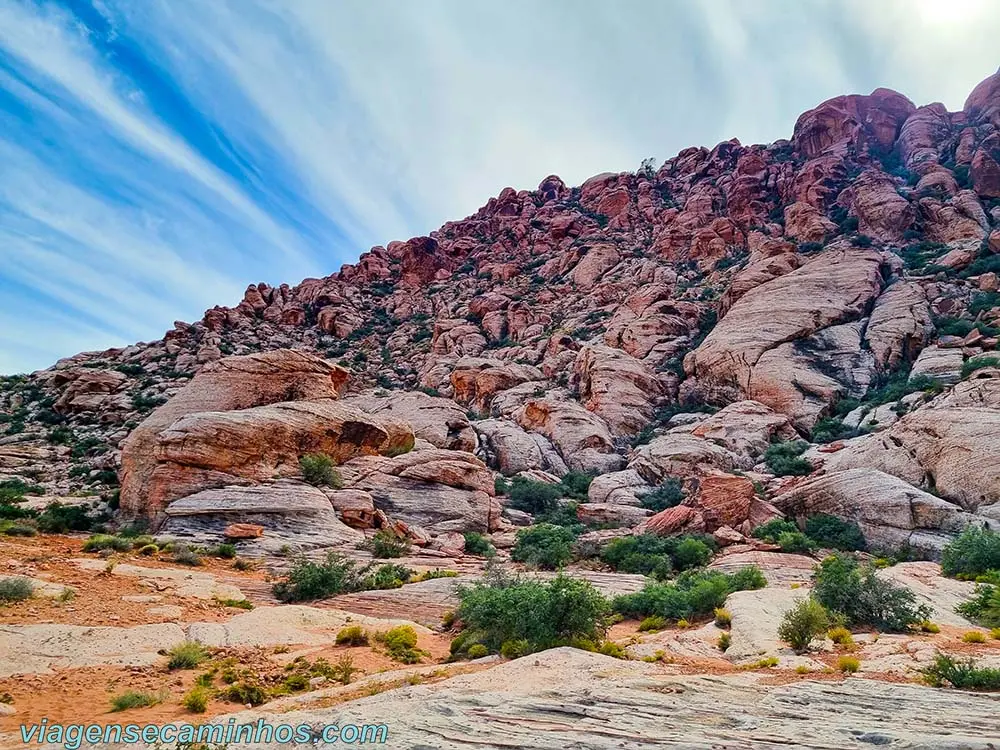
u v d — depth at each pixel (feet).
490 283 364.17
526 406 208.95
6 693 37.37
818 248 254.88
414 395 205.05
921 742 22.36
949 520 104.88
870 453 130.93
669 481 156.15
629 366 218.79
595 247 342.64
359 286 393.29
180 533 104.78
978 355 160.35
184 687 41.01
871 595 58.39
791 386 180.86
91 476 172.45
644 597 76.95
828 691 31.94
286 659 49.96
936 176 271.69
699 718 27.58
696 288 274.36
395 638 58.03
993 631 52.90
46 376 275.80
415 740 25.22
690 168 405.80
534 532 124.36
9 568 69.46
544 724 27.07
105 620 55.67
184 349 295.28
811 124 348.79
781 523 118.73
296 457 126.82
